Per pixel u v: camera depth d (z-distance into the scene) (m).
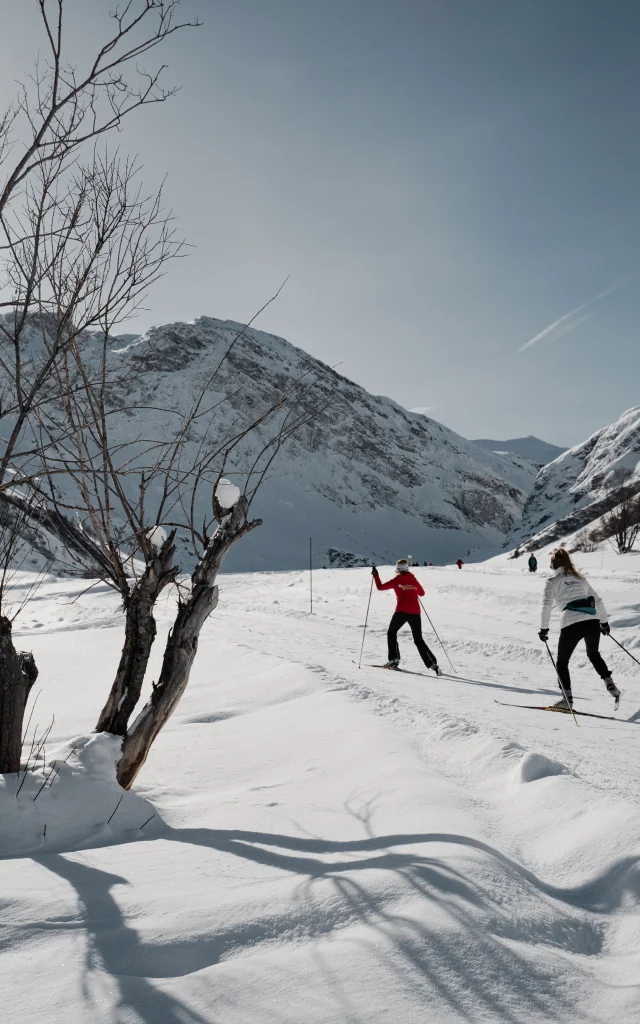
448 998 1.49
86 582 27.08
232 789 3.67
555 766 3.25
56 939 1.79
